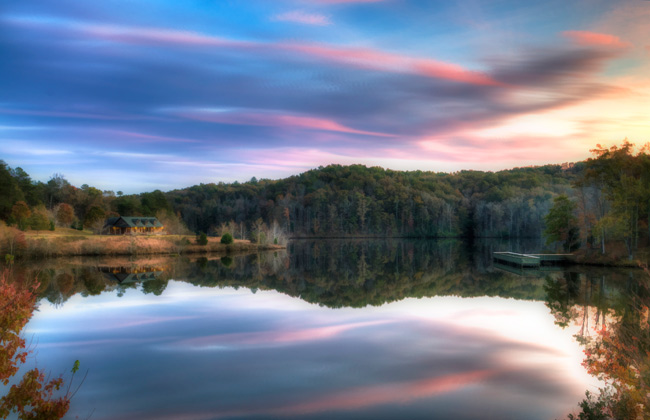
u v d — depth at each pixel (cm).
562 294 3381
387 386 1502
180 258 6562
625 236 5006
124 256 6631
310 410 1321
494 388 1479
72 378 1578
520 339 2089
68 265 5384
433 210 14000
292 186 16100
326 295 3438
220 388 1491
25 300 1414
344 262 6362
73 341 2064
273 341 2066
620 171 5144
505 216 12812
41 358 1808
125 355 1852
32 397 1249
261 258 6756
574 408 1317
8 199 7744
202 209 13975
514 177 15038
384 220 14338
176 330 2270
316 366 1712
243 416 1283
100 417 1280
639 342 1424
